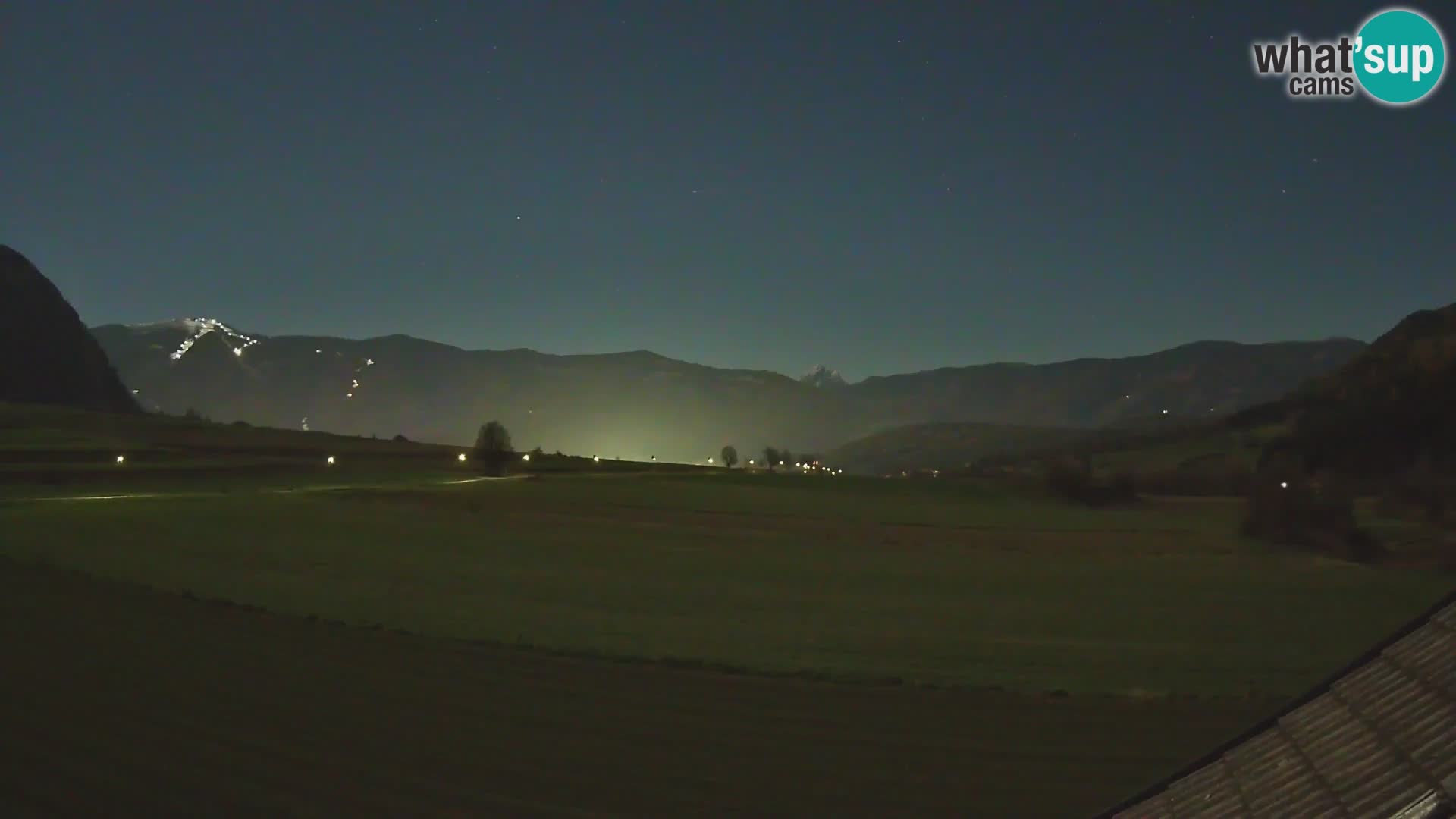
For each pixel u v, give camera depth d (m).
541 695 21.36
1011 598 39.81
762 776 16.39
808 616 34.47
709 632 30.34
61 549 43.31
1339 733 5.32
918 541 62.31
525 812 14.63
